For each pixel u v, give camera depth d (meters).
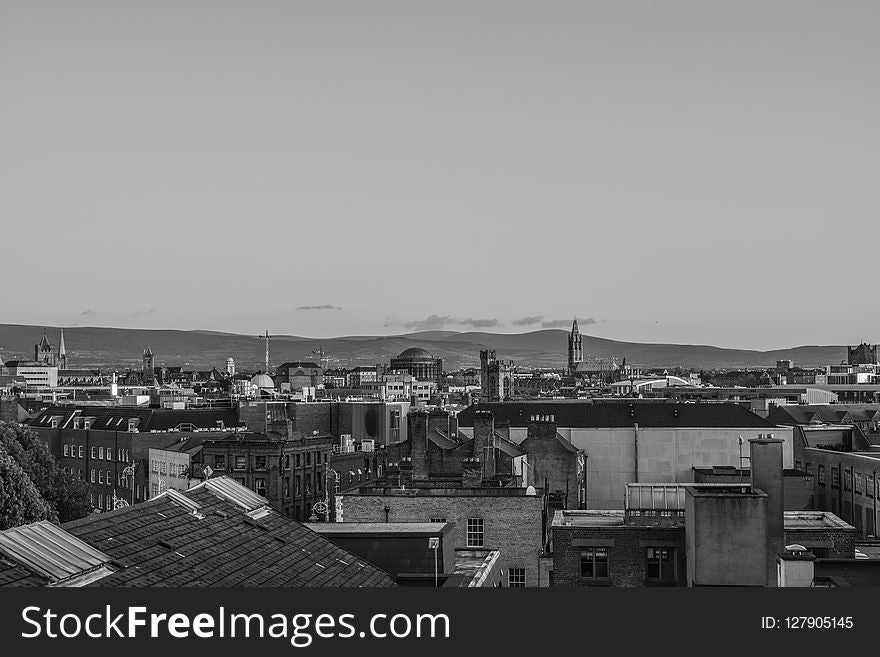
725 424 197.75
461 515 103.19
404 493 103.94
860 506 163.00
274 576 48.69
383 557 67.12
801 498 166.25
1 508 118.69
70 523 43.94
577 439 198.75
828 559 68.88
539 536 102.12
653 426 198.75
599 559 91.62
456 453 138.12
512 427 199.38
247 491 59.44
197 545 48.25
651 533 91.25
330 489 190.38
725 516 71.12
